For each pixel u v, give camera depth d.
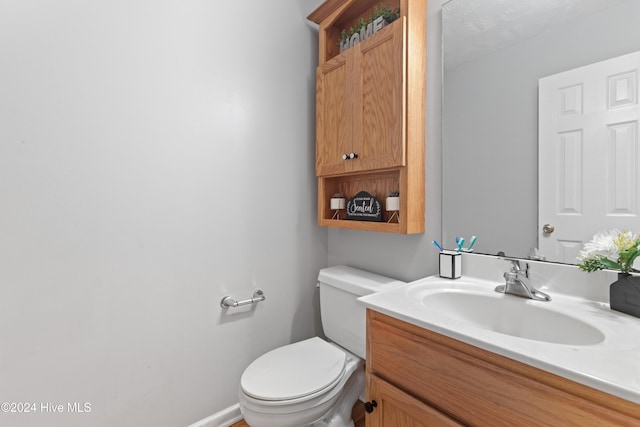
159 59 1.24
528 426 0.61
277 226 1.63
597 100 0.88
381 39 1.27
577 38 0.92
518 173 1.05
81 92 1.07
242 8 1.48
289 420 1.02
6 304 0.96
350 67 1.42
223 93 1.42
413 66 1.23
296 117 1.71
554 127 0.97
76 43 1.06
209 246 1.39
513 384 0.63
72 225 1.06
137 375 1.21
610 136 0.86
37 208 1.00
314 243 1.81
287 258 1.68
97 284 1.12
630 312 0.79
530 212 1.03
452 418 0.74
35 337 1.00
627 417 0.50
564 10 0.94
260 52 1.55
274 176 1.62
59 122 1.03
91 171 1.09
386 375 0.90
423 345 0.80
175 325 1.30
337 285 1.44
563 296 0.95
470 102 1.17
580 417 0.55
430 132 1.30
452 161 1.24
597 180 0.88
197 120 1.34
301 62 1.73
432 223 1.31
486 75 1.13
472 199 1.18
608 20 0.86
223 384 1.44
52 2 1.01
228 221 1.45
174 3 1.27
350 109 1.42
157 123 1.24
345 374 1.24
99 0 1.10
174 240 1.29
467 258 1.20
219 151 1.41
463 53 1.19
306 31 1.75
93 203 1.10
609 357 0.58
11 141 0.96
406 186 1.23
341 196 1.66
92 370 1.11
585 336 0.76
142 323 1.21
